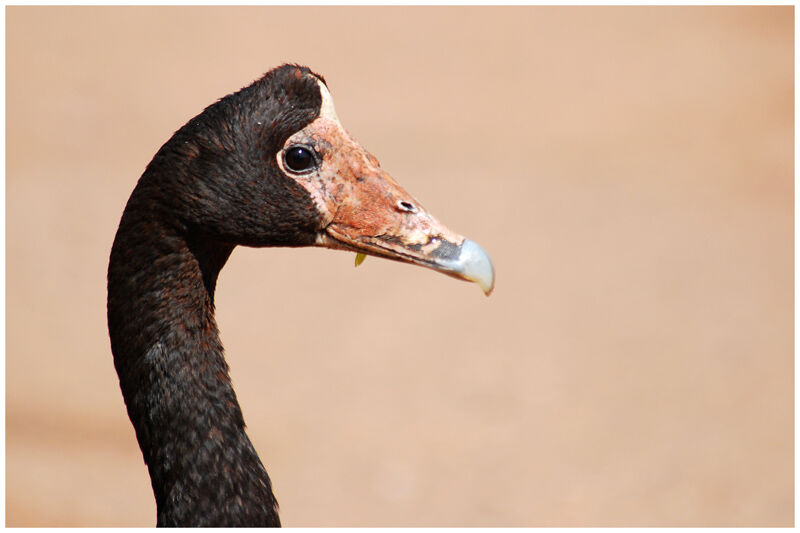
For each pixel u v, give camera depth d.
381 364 15.12
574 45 33.09
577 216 20.48
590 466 12.77
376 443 13.19
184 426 5.04
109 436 12.84
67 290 16.94
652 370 14.90
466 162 23.27
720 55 31.70
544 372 14.89
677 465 12.72
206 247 5.12
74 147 23.58
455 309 16.97
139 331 5.04
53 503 11.37
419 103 27.53
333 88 28.34
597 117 26.77
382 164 22.70
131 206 4.99
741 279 17.81
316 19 35.12
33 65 29.14
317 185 5.19
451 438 13.32
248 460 5.14
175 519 4.99
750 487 12.23
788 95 27.77
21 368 14.20
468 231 19.41
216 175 4.95
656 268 18.25
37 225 19.34
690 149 24.47
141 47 31.50
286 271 18.38
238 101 5.05
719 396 14.20
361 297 17.42
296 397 14.20
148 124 25.38
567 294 17.31
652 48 32.59
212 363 5.16
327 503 12.00
